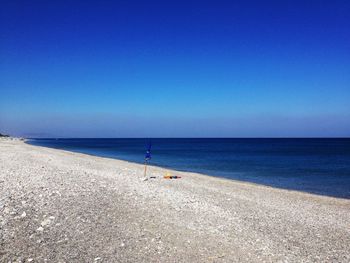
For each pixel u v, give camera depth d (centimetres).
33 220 1185
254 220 1445
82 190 1844
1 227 1084
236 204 1792
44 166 3155
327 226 1438
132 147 12669
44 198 1556
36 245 961
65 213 1307
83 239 1040
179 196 1888
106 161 4656
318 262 998
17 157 4134
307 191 2661
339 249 1128
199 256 978
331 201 2147
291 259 1004
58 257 891
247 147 12938
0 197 1519
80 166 3453
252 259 981
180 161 5662
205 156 7194
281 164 5159
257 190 2452
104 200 1605
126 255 942
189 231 1209
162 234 1152
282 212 1664
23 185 1911
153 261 916
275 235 1240
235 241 1134
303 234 1284
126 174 2947
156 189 2105
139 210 1459
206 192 2166
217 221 1378
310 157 6881
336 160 6025
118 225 1212
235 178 3406
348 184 3075
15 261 845
